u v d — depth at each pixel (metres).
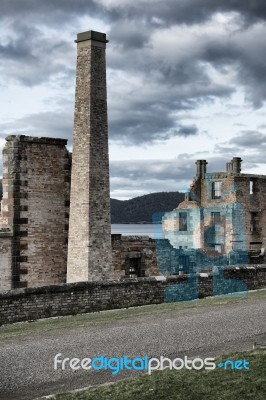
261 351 17.34
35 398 14.23
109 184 32.84
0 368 16.64
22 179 31.34
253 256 44.91
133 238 35.91
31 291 24.58
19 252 31.19
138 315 24.62
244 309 25.70
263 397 13.72
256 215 57.22
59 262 32.66
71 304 25.81
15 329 22.27
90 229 31.89
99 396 14.05
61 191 32.78
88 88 32.34
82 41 32.72
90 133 32.16
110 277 32.62
